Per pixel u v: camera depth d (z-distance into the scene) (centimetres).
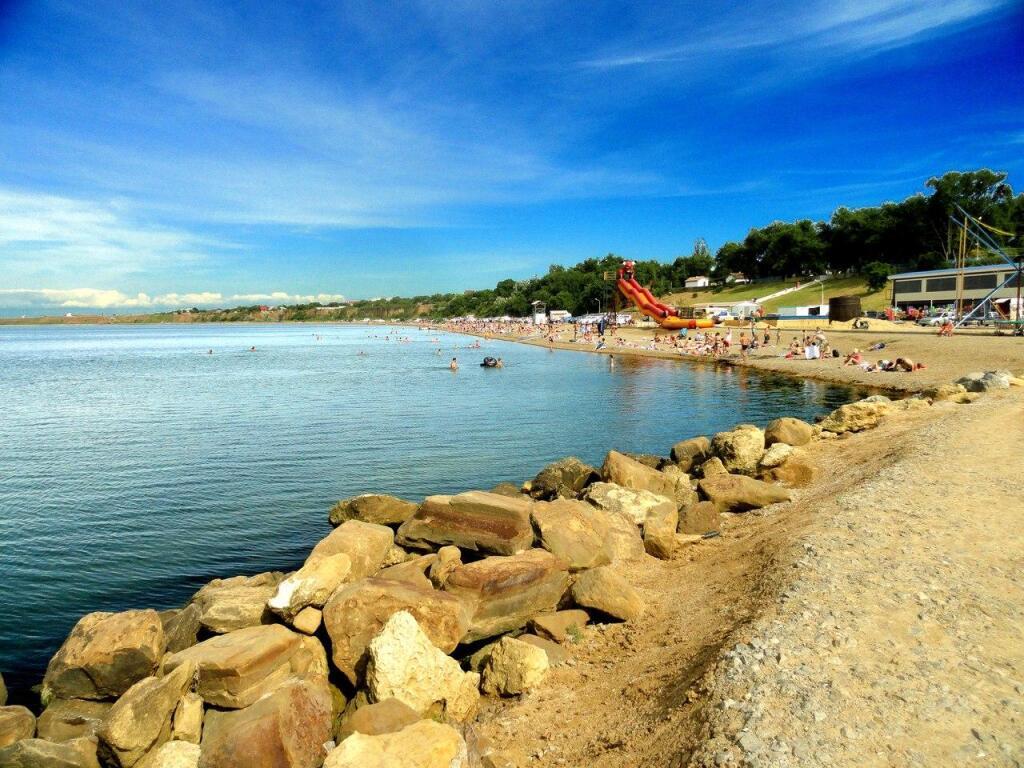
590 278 19588
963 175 11169
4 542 1553
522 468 2319
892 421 2214
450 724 744
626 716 699
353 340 15150
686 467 1989
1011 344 4728
